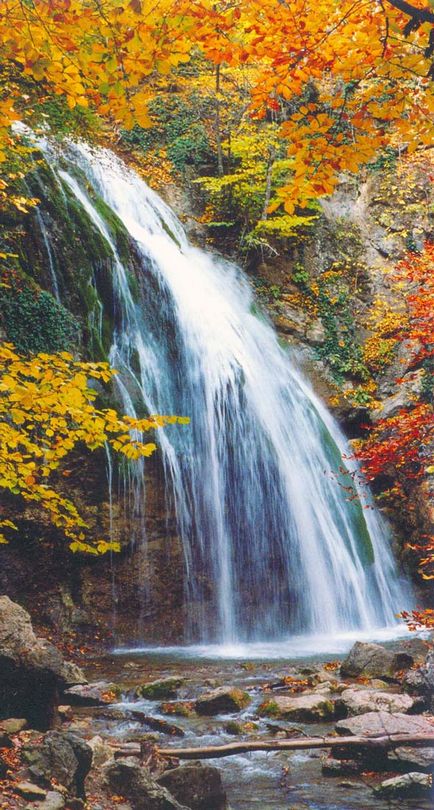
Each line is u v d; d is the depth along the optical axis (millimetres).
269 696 9398
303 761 7215
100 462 13891
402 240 23203
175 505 14867
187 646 14219
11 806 5133
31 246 14695
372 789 6500
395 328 21844
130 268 16734
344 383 21328
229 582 15234
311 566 16312
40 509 13242
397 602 17734
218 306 19016
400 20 5215
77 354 14492
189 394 16469
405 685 9023
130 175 20984
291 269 22641
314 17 5254
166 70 4906
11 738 6324
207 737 7805
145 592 14250
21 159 14773
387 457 10938
